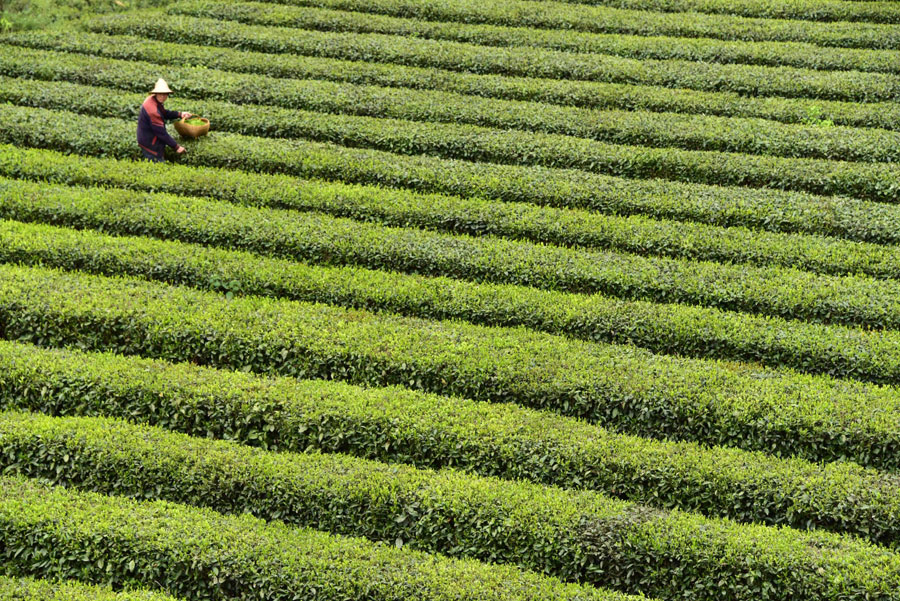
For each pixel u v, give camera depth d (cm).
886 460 1427
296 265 1844
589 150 2242
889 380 1588
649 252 1936
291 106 2456
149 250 1850
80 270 1839
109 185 2094
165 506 1330
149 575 1237
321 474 1362
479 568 1241
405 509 1320
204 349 1634
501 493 1334
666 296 1792
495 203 2053
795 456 1453
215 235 1914
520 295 1766
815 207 2016
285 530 1300
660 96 2488
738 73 2591
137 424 1489
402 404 1498
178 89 2480
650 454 1409
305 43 2750
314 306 1747
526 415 1491
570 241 1964
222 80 2519
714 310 1738
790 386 1538
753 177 2159
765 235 1947
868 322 1712
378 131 2309
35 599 1176
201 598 1233
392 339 1636
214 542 1253
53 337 1661
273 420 1476
